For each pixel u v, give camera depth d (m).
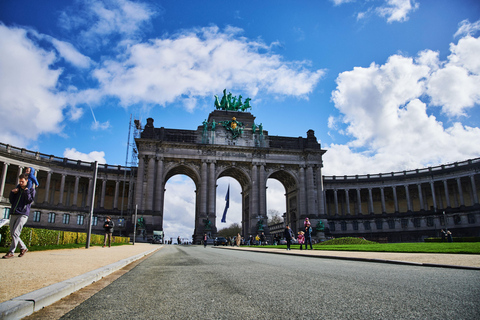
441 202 110.88
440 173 105.56
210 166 98.62
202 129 101.31
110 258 18.11
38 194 99.00
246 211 109.75
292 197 111.06
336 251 30.95
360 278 11.05
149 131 97.06
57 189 103.94
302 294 8.27
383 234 110.31
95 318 6.12
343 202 122.06
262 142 103.56
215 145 98.81
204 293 8.61
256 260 20.89
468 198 107.06
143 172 93.75
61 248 26.33
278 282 10.38
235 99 112.12
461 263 14.54
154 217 92.06
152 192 92.62
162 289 9.31
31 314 6.24
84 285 9.52
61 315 6.27
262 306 7.03
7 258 15.08
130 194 101.31
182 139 99.25
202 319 6.08
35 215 92.94
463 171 100.75
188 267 16.06
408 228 107.69
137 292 8.84
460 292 8.14
